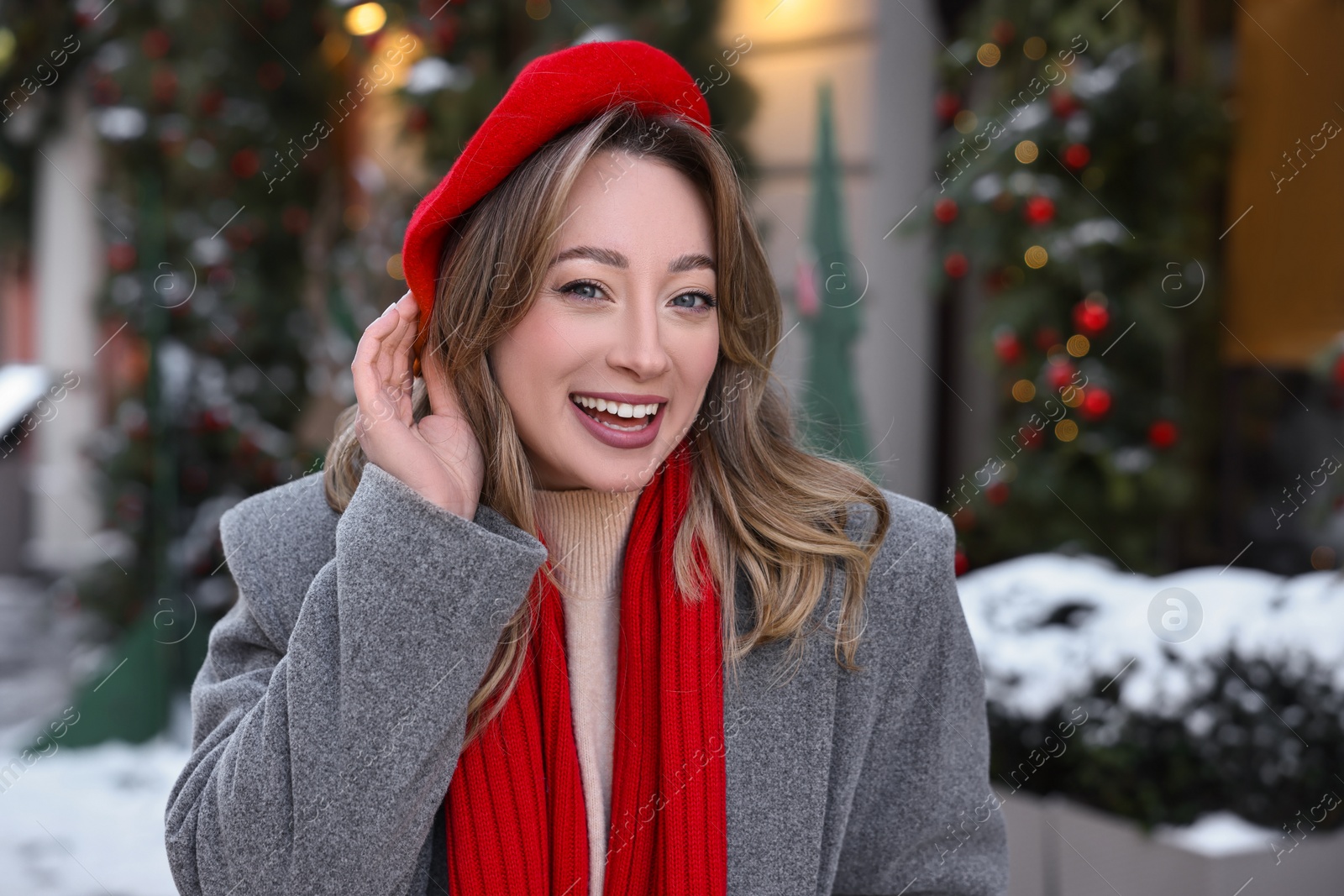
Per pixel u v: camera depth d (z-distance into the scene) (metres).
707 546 1.14
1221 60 3.25
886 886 1.25
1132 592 2.50
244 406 3.99
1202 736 2.18
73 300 5.46
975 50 2.97
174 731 3.71
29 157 5.30
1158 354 2.92
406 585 1.01
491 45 3.46
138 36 3.95
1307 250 3.13
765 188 3.49
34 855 2.83
